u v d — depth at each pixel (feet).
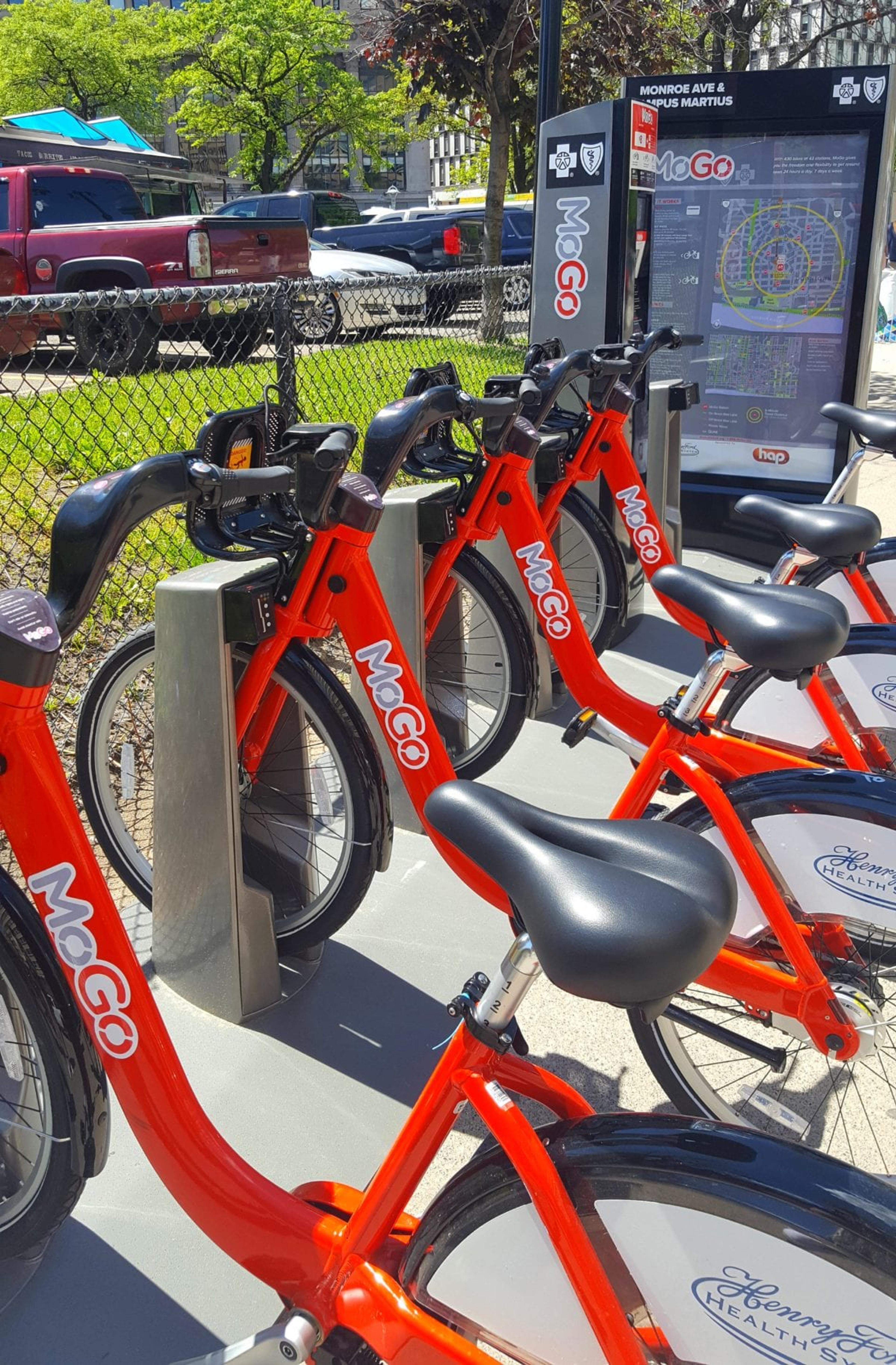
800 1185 3.92
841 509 8.34
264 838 8.89
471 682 11.79
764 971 6.24
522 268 18.08
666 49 46.09
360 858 8.35
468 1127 7.36
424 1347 4.53
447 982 8.80
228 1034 8.16
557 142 14.75
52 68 117.39
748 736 9.05
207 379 20.75
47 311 11.66
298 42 107.45
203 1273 6.33
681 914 3.49
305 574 7.75
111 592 15.29
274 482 6.29
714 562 19.98
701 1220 4.03
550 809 11.42
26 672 4.74
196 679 7.68
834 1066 7.56
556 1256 4.27
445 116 63.41
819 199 18.31
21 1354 5.87
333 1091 7.64
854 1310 3.88
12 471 18.63
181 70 118.52
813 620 5.76
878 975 6.48
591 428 12.62
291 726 8.82
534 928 3.62
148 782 10.99
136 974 5.20
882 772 8.71
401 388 25.34
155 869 8.28
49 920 5.18
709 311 19.57
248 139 117.50
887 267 56.03
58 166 38.22
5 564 15.85
